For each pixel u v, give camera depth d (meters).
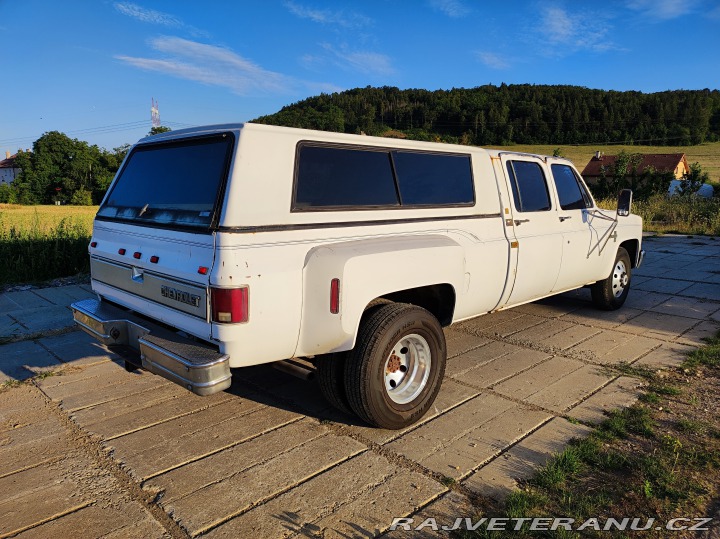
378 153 3.69
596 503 2.79
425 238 3.86
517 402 4.09
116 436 3.54
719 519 2.67
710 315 6.69
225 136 3.08
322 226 3.25
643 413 3.84
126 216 3.78
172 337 3.23
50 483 3.00
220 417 3.82
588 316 6.65
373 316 3.39
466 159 4.41
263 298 2.96
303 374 3.35
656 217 19.52
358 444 3.44
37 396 4.17
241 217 2.89
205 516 2.70
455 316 4.27
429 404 3.72
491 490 2.93
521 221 4.89
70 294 7.52
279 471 3.12
